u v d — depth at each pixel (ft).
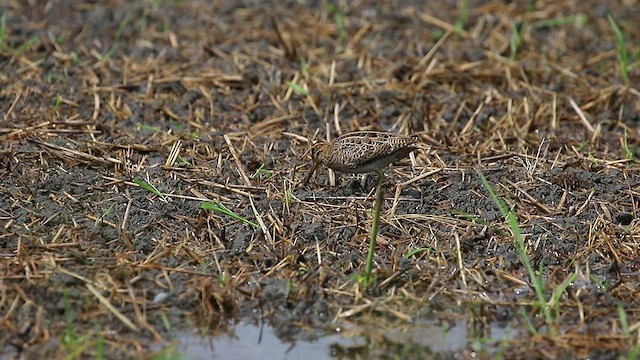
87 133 47.34
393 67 54.70
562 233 40.73
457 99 51.85
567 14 63.77
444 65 55.26
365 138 41.70
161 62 55.72
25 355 33.22
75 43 57.77
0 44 55.88
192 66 55.21
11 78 52.65
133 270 37.58
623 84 54.19
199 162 45.39
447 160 45.93
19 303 35.63
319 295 36.96
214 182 43.57
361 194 43.06
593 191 43.29
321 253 39.19
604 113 51.16
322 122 49.39
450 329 35.73
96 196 42.16
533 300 37.01
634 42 60.03
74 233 39.68
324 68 54.75
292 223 40.73
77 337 34.27
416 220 41.32
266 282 37.19
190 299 36.27
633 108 51.83
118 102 50.67
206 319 35.73
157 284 37.01
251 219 41.01
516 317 35.91
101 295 35.63
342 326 35.81
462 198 42.73
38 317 34.63
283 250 38.68
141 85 52.54
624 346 34.19
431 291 37.42
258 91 52.06
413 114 50.01
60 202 41.70
